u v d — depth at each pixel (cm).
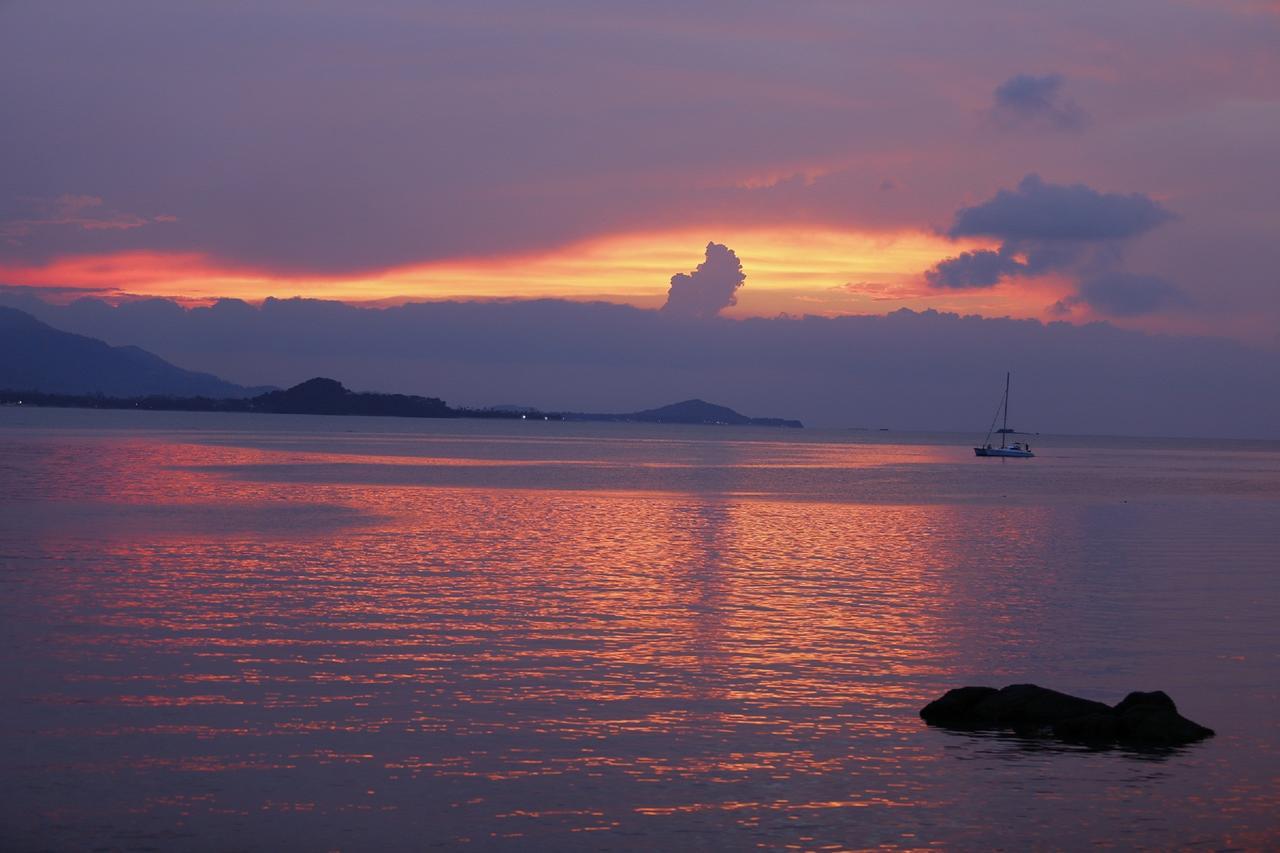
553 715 2155
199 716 2106
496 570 3938
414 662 2536
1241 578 4025
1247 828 1669
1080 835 1639
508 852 1556
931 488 9669
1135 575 4081
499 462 12862
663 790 1786
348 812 1678
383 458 13062
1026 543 5181
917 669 2562
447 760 1900
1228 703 2309
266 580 3616
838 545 4959
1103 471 14350
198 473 9312
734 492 8556
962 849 1588
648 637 2839
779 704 2255
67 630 2795
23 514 5650
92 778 1791
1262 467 16950
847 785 1817
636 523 5822
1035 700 2153
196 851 1539
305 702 2208
